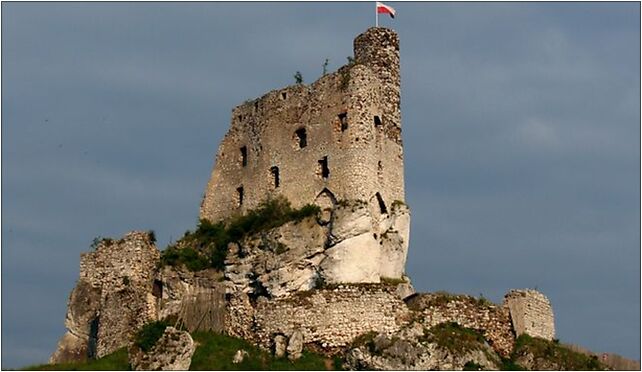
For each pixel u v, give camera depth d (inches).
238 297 4987.7
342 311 4753.9
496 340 4896.7
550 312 5108.3
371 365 4557.1
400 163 5349.4
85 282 5516.7
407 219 5275.6
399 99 5433.1
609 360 4904.0
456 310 4881.9
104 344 5211.6
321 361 4677.7
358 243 4918.8
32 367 4785.9
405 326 4741.6
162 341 4709.6
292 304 4805.6
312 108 5260.8
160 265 5255.9
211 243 5236.2
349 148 5078.7
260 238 5049.2
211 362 4699.8
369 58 5408.5
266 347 4810.5
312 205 5103.3
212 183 5541.3
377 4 5516.7
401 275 5191.9
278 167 5285.4
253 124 5467.5
